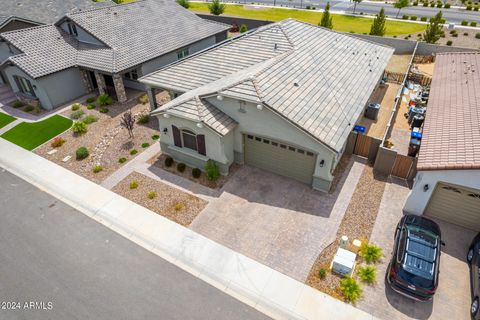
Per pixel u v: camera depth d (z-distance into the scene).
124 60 25.70
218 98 16.50
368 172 17.98
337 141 15.22
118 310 11.49
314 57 20.97
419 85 28.19
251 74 16.92
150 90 22.66
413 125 21.64
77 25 26.84
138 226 14.92
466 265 12.89
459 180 13.17
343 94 19.05
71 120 24.05
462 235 14.17
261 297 11.88
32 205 16.27
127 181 17.75
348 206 15.77
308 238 14.16
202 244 13.96
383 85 28.33
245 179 17.64
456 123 16.12
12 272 12.93
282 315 11.34
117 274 12.78
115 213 15.67
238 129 17.27
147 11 32.03
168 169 18.59
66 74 26.08
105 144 20.94
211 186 17.22
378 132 22.00
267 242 14.00
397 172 17.45
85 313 11.42
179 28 32.28
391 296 11.84
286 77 17.55
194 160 18.17
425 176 13.88
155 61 28.31
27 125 23.48
